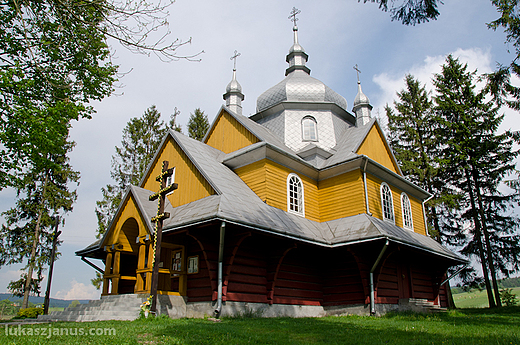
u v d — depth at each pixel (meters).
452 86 28.86
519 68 13.41
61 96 14.09
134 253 15.98
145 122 33.94
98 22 9.21
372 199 18.58
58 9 10.00
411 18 8.27
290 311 15.43
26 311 21.08
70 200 29.09
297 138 22.61
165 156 18.55
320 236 16.53
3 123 13.23
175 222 13.76
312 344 7.69
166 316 12.07
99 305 14.09
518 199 26.36
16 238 27.31
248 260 14.54
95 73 14.41
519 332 9.62
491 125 27.06
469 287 28.25
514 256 25.73
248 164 17.58
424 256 19.95
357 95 25.27
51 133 13.63
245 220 13.02
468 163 27.12
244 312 13.67
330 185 19.27
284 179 17.61
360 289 16.39
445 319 13.95
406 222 21.38
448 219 29.09
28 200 28.25
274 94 24.84
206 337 7.95
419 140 30.05
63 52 13.62
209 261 13.45
